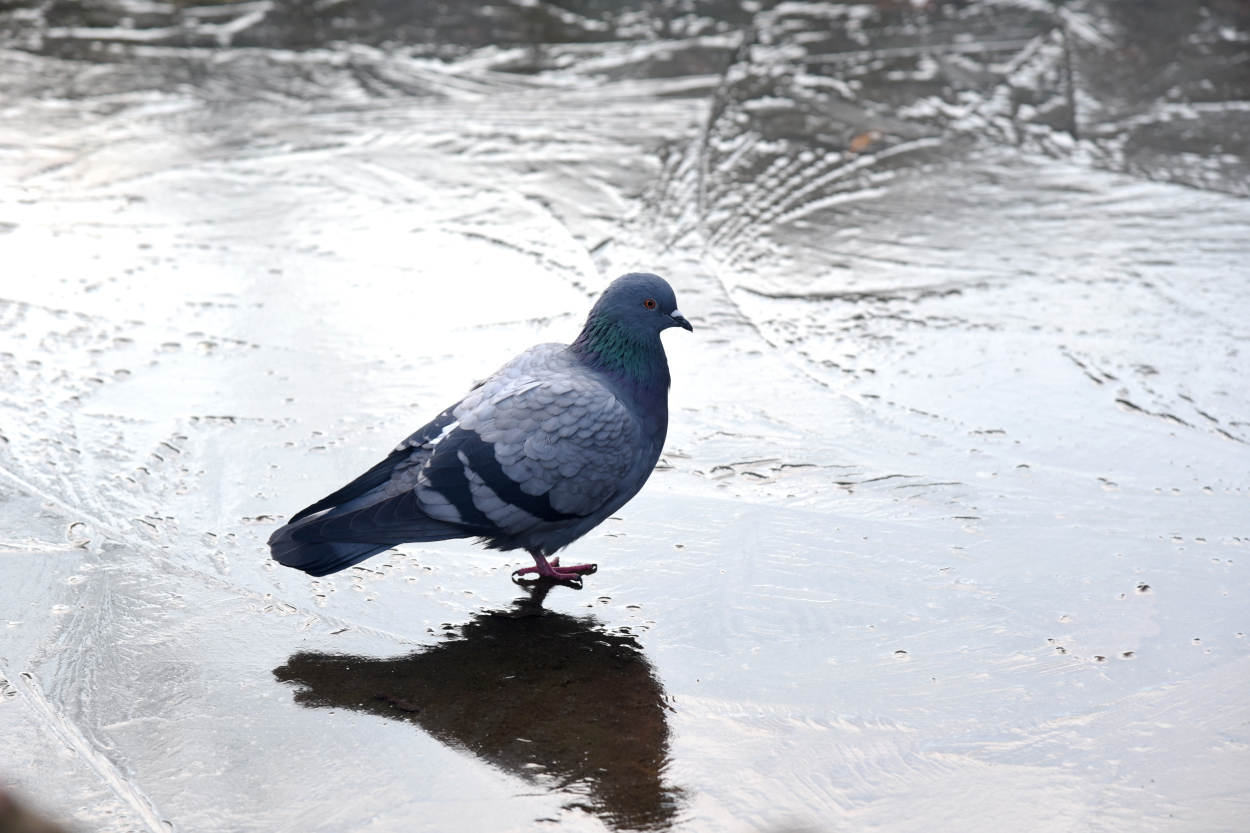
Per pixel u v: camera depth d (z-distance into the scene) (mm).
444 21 19219
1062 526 8367
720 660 7035
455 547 8219
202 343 10664
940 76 16953
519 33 18797
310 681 6742
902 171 14477
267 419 9500
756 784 6020
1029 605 7531
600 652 7086
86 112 15898
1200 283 11883
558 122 15812
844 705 6645
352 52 18062
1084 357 10641
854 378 10398
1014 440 9453
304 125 15734
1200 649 7086
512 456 7035
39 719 6352
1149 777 6086
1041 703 6652
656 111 16125
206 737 6266
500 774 6047
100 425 9336
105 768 6020
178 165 14508
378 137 15383
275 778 5988
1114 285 11891
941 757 6242
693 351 10820
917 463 9156
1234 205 13461
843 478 8969
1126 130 15367
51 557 7762
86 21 19047
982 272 12211
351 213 13438
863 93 16516
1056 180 14172
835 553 8086
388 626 7293
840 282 12055
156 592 7484
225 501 8469
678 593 7684
